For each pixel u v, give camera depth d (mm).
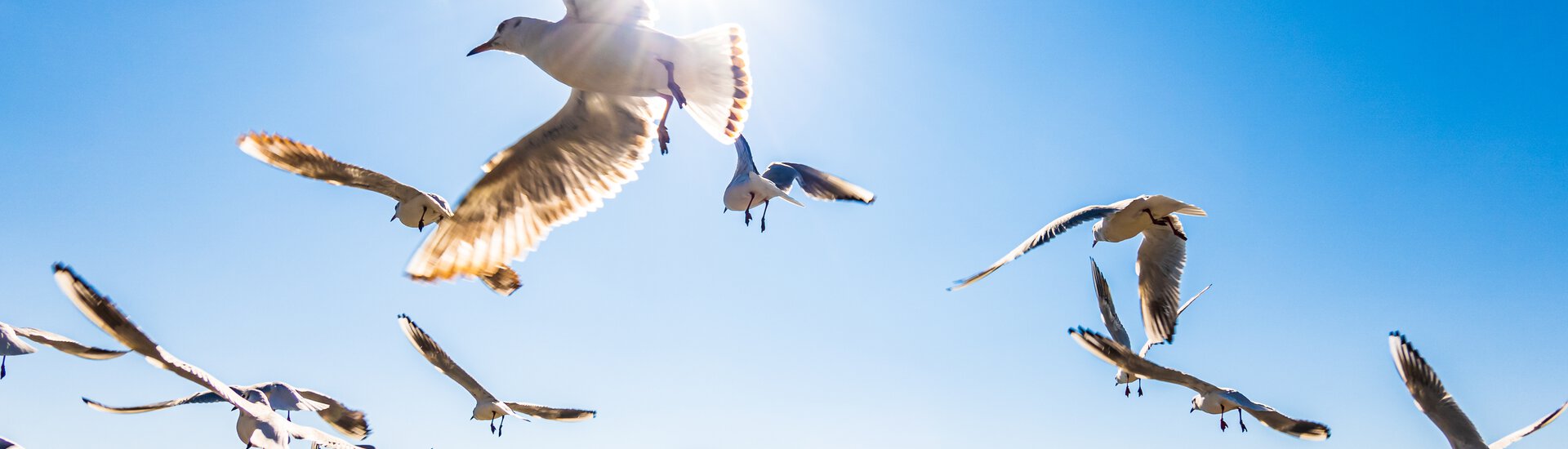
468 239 7844
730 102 7863
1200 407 10430
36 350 7637
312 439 7566
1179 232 11992
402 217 8055
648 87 7742
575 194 8047
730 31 7797
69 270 4320
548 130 7777
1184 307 11719
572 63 7535
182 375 4668
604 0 7531
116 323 4461
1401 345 9203
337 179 7840
